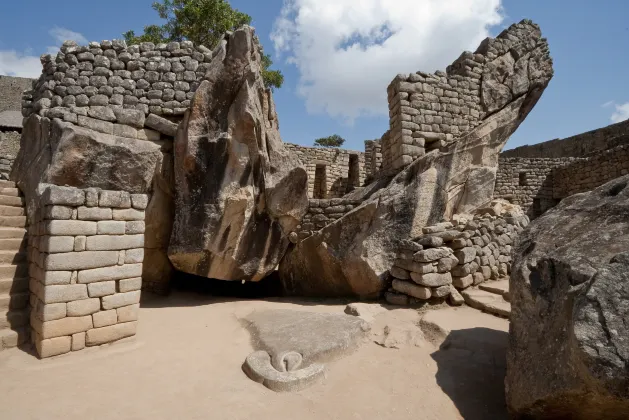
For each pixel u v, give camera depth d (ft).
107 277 14.49
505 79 33.32
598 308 7.91
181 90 24.43
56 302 13.10
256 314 19.52
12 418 9.39
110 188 20.10
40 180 18.76
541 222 13.41
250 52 22.08
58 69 23.39
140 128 23.16
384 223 24.32
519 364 10.80
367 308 19.93
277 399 11.56
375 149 52.60
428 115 30.30
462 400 12.01
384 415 11.07
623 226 10.23
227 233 22.02
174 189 23.61
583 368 7.75
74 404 10.29
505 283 22.53
